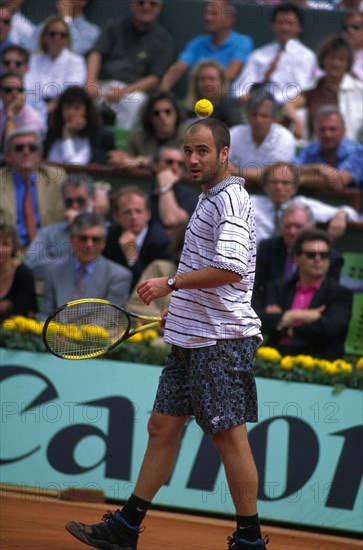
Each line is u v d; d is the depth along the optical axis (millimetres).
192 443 19453
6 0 38750
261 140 29547
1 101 33344
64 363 20422
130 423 19875
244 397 14320
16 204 28547
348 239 27516
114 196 28156
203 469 19312
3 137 32781
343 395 19531
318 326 23016
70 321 17312
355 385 19719
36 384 20344
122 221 26234
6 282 24688
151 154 30891
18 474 19906
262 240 25828
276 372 19844
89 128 31234
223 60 36406
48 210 28734
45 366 20453
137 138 31094
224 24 36344
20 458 20000
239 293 14195
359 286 26484
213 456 19344
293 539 18234
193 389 14148
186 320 14148
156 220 27750
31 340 20688
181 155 28797
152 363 20391
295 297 24016
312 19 36500
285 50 34969
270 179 27094
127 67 36344
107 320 17797
